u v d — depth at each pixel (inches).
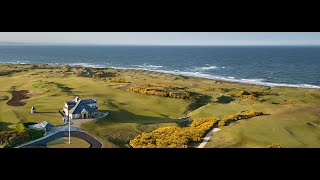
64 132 2839.6
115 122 3233.3
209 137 2787.9
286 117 3272.6
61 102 3914.9
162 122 3334.2
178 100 4227.4
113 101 4089.6
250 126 3006.9
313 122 3132.4
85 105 3329.2
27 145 2496.3
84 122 3120.1
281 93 4783.5
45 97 4190.5
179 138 2687.0
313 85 6510.8
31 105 3774.6
